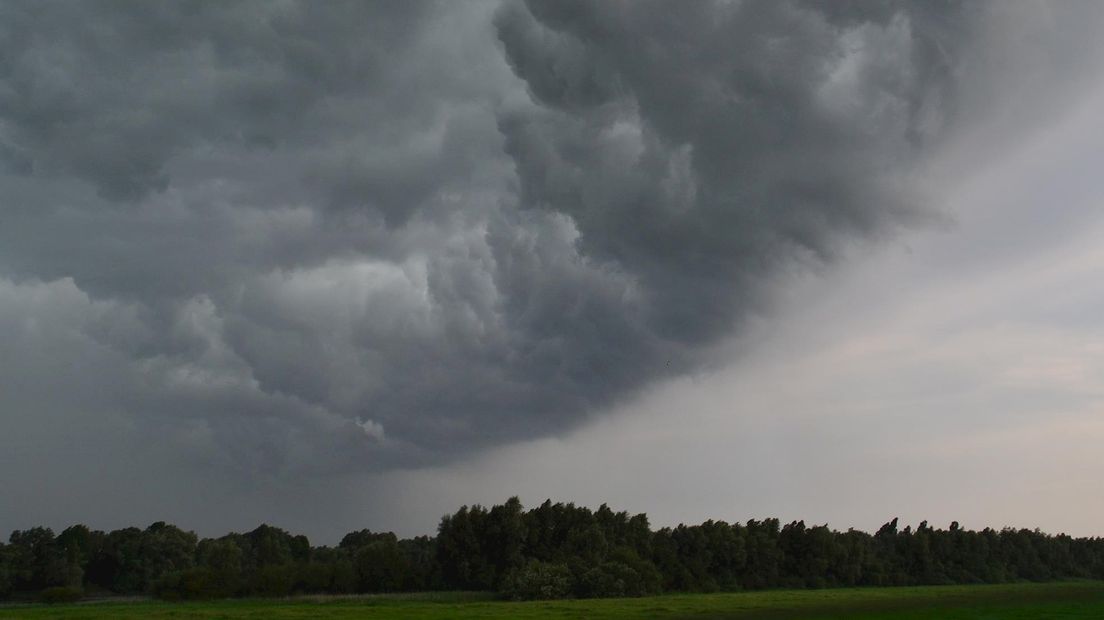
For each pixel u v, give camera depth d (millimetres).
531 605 105250
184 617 85938
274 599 132500
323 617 83688
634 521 165000
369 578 144625
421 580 146750
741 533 177875
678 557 165875
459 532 148250
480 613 88875
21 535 156750
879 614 84875
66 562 151750
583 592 132250
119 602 131000
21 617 89438
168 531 173250
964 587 167250
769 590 170125
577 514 159250
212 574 137625
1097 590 138875
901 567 196500
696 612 89938
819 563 181500
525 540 153125
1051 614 82062
